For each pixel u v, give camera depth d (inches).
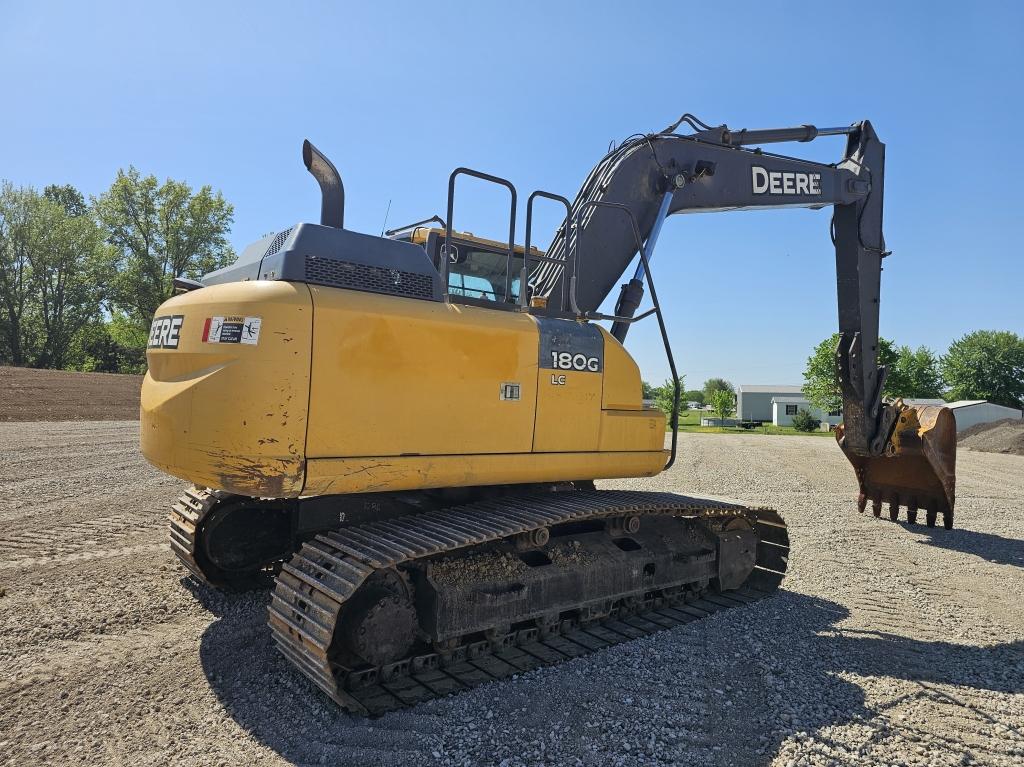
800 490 485.1
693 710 139.8
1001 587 249.8
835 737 130.4
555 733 128.5
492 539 150.7
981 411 1519.4
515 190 181.3
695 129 252.5
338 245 152.6
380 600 142.7
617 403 193.6
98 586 211.6
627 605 201.2
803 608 216.2
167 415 145.4
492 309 175.3
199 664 157.9
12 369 966.4
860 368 282.7
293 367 137.2
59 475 404.5
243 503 207.8
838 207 286.8
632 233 233.0
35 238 1563.7
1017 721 140.5
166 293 1690.5
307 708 137.2
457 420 159.6
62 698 139.9
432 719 132.9
